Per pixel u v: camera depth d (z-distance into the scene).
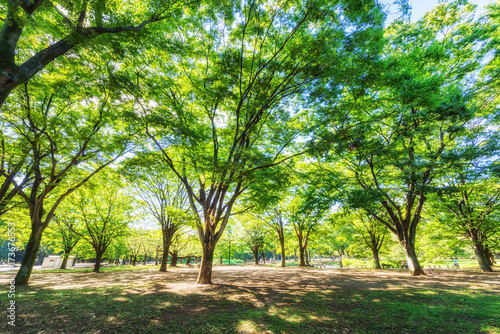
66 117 10.73
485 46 10.02
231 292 8.69
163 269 20.42
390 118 11.62
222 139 12.16
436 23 11.59
